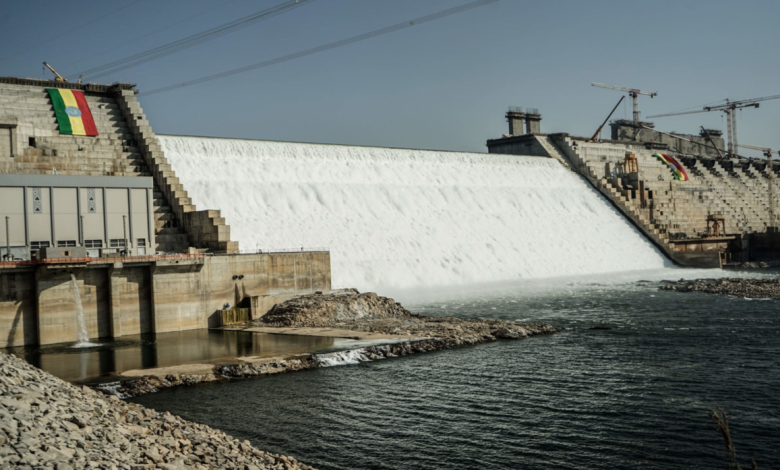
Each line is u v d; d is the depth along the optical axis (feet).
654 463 115.44
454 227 395.34
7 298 206.18
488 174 471.21
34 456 80.94
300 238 325.21
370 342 198.90
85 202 231.50
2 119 260.01
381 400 148.87
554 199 482.28
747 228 628.28
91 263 213.25
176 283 232.53
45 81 306.35
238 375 166.20
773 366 178.19
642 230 496.64
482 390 156.56
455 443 124.06
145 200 244.63
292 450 119.85
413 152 442.91
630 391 156.15
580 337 217.97
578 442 124.88
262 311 249.34
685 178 615.16
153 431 105.19
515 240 412.77
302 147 387.96
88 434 93.30
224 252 261.24
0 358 121.49
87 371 165.99
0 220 216.33
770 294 314.76
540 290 340.39
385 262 338.54
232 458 101.76
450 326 228.43
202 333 226.58
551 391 156.25
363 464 114.42
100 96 318.24
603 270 426.10
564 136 555.69
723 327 234.17
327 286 277.64
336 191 367.66
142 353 190.29
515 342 209.77
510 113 593.83
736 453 119.34
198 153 343.46
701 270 458.91
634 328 233.76
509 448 121.80
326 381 163.43
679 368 176.86
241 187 334.03
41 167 270.67
